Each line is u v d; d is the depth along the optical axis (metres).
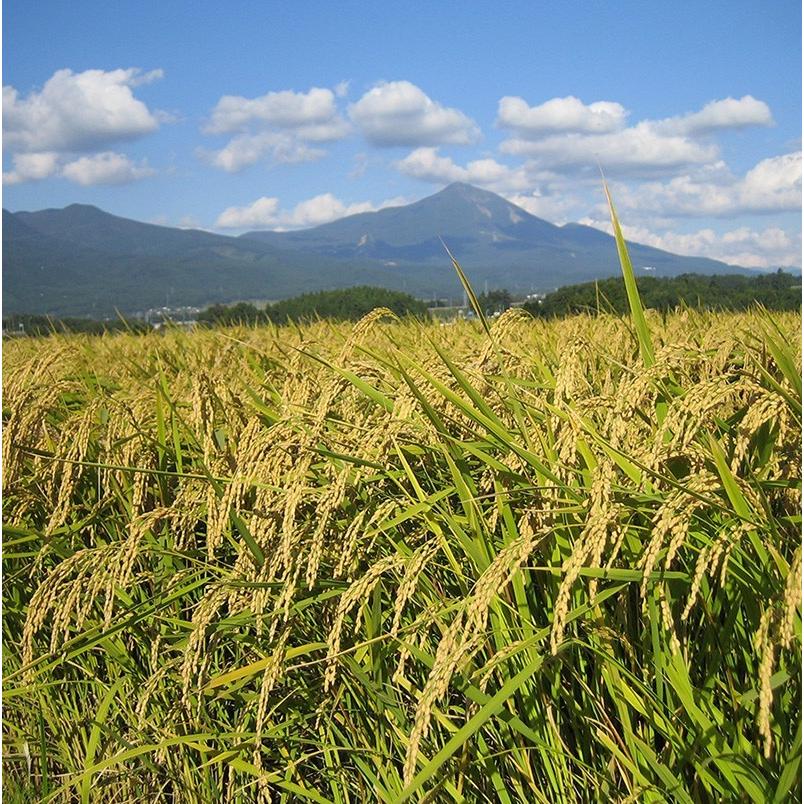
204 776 2.81
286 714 2.79
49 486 3.66
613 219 2.58
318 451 2.40
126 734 3.03
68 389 4.29
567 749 2.15
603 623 2.03
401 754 2.44
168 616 3.11
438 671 1.74
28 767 3.21
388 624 2.56
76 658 3.45
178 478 3.60
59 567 2.80
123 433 3.72
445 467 2.97
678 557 2.03
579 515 2.09
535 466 2.17
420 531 2.77
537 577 2.33
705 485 1.85
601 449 2.19
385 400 2.62
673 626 1.86
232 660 3.24
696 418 1.88
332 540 2.63
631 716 2.13
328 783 2.82
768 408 1.90
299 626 2.71
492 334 2.73
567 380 2.44
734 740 1.85
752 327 3.95
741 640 2.04
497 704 1.76
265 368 5.14
